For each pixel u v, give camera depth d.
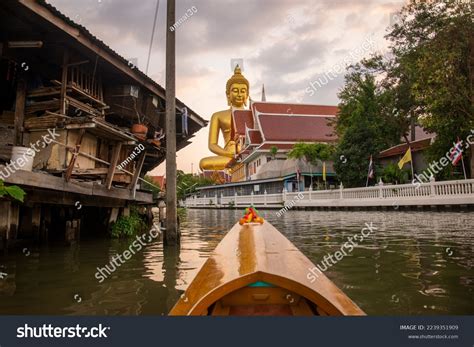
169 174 8.85
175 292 4.77
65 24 7.46
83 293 4.71
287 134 40.38
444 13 18.88
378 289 4.69
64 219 10.41
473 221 12.11
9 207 7.09
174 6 8.91
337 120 30.89
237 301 2.59
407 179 22.36
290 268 2.77
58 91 8.85
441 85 15.95
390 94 22.64
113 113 11.65
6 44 7.79
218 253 3.53
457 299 4.24
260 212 26.97
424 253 6.91
